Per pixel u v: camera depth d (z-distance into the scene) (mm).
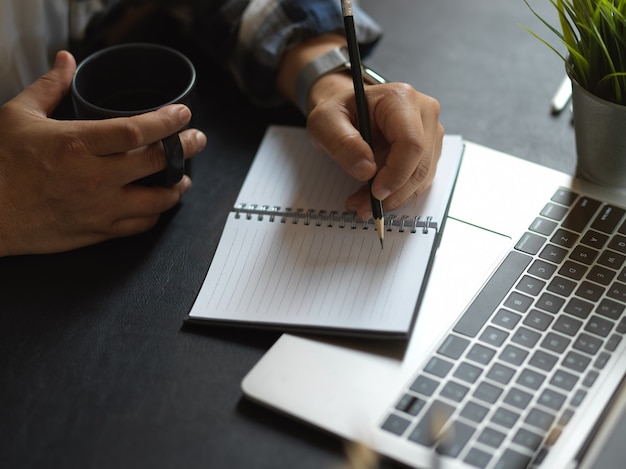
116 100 699
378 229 614
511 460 482
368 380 535
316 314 576
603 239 628
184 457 505
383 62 843
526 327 563
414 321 572
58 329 589
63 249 640
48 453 509
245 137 766
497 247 627
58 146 609
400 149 615
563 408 510
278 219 660
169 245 656
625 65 607
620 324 563
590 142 653
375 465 493
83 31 838
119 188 632
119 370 560
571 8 620
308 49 773
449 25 896
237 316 582
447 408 513
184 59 677
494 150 730
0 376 557
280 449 507
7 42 759
